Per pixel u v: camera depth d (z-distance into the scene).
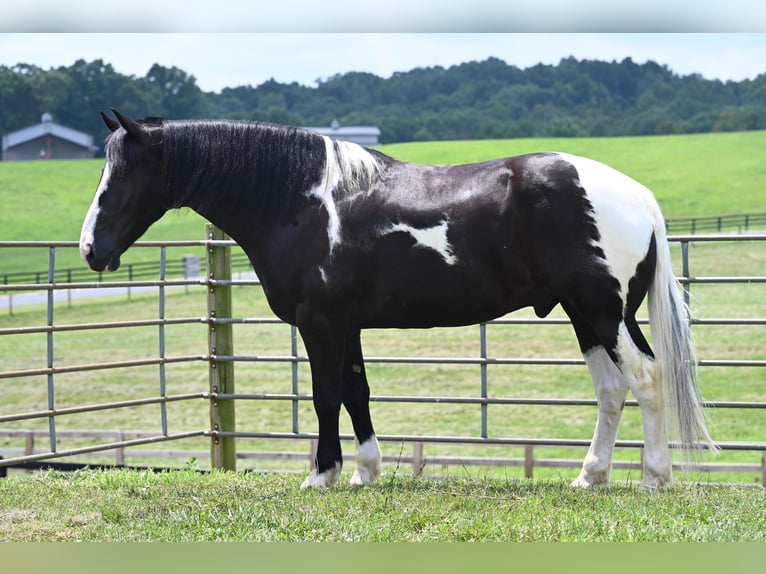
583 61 110.94
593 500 6.16
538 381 23.81
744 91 104.31
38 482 7.34
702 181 66.00
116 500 6.52
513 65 114.06
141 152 6.66
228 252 8.67
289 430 20.31
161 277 8.44
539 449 18.39
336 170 6.60
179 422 21.48
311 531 5.51
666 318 6.39
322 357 6.63
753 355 25.59
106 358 28.62
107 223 6.66
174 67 111.88
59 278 45.84
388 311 6.62
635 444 7.61
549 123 100.25
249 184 6.67
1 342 31.05
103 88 107.00
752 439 18.47
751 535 5.32
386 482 7.10
